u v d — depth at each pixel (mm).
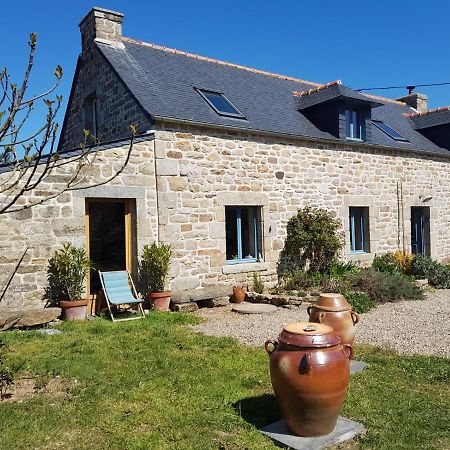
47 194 7121
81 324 6871
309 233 10039
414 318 7430
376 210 12117
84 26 10664
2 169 6664
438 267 11508
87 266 7293
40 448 3246
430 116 15086
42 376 4621
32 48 3016
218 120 9031
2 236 6758
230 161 9219
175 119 8312
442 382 4477
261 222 9766
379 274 9820
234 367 4895
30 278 6992
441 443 3311
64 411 3811
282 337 3371
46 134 3031
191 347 5652
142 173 8102
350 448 3246
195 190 8719
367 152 11922
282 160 10102
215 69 11547
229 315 7949
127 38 10648
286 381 3234
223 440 3350
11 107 3041
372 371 4777
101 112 10062
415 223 13594
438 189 13984
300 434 3322
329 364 3199
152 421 3631
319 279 9758
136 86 8914
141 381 4457
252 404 3941
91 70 10477
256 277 9492
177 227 8469
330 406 3229
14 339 5984
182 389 4277
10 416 3701
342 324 4473
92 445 3275
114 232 8227
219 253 9023
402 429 3502
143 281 8188
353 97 11086
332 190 11062
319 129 11234
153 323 7008
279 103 11484
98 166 7613
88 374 4645
